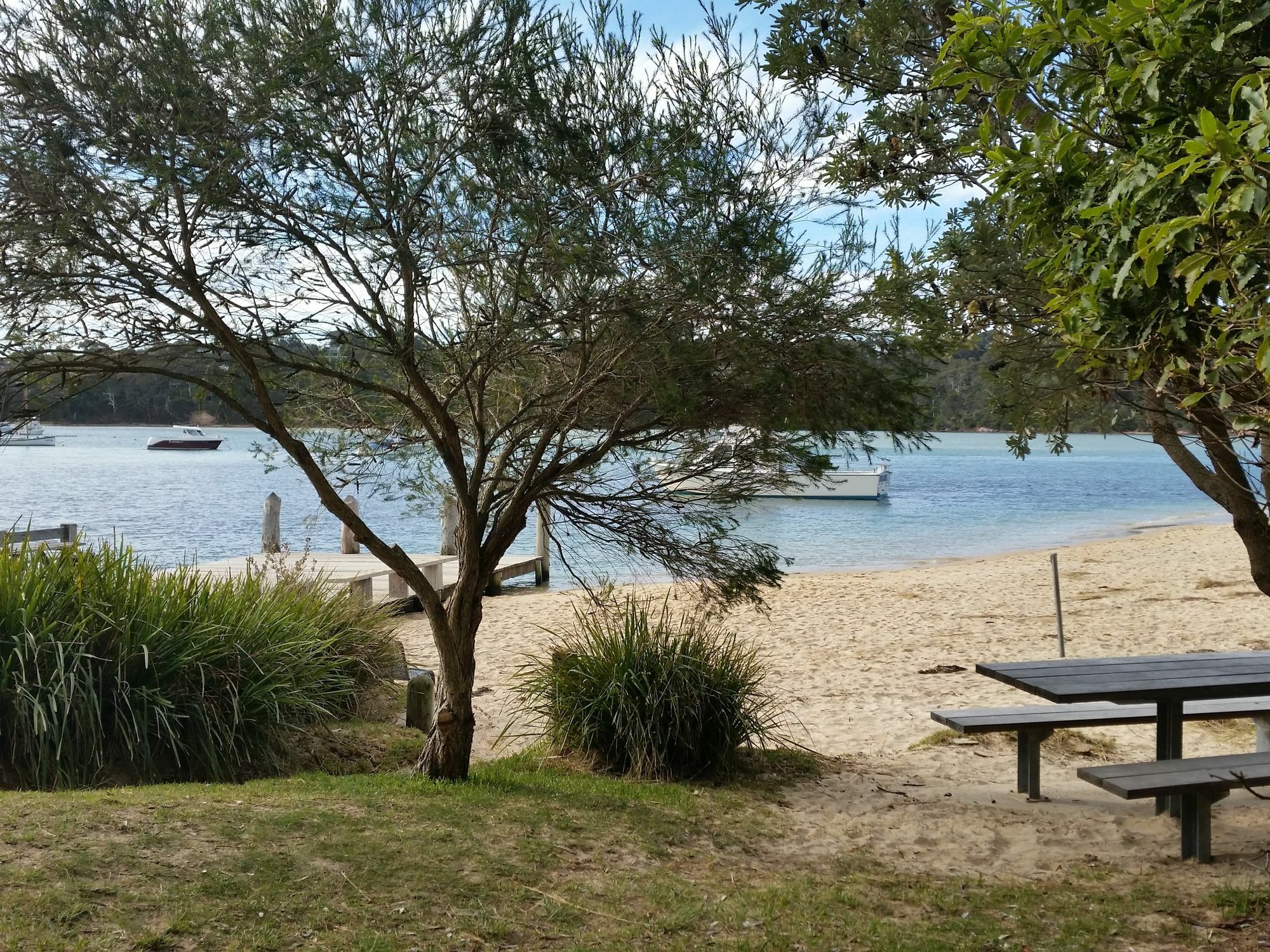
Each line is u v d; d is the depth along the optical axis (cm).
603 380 481
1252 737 738
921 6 468
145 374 455
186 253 424
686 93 438
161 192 400
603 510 562
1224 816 555
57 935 312
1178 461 392
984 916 415
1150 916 412
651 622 851
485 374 486
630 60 436
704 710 641
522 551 2252
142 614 613
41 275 405
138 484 4122
